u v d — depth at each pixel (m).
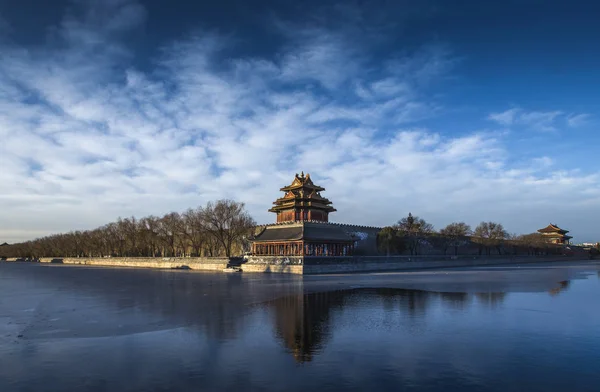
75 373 24.64
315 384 22.53
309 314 43.03
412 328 35.78
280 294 61.41
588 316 41.22
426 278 93.06
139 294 64.56
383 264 134.50
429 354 27.86
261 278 97.62
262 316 42.09
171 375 24.09
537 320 39.19
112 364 26.25
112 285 83.00
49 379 23.64
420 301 52.31
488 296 57.12
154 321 40.12
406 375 23.88
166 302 53.91
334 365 25.64
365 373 24.23
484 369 24.91
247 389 21.91
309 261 115.75
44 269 175.62
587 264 190.88
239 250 163.62
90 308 49.69
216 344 30.73
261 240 140.12
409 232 166.62
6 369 25.50
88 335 34.34
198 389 21.95
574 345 29.97
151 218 194.50
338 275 106.44
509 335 33.09
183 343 31.16
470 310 45.09
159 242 187.12
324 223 143.00
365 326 36.72
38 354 28.70
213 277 104.06
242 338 32.53
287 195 162.00
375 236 163.50
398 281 84.31
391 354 27.91
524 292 62.16
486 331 34.50
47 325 39.03
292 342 31.14
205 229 154.62
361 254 154.50
